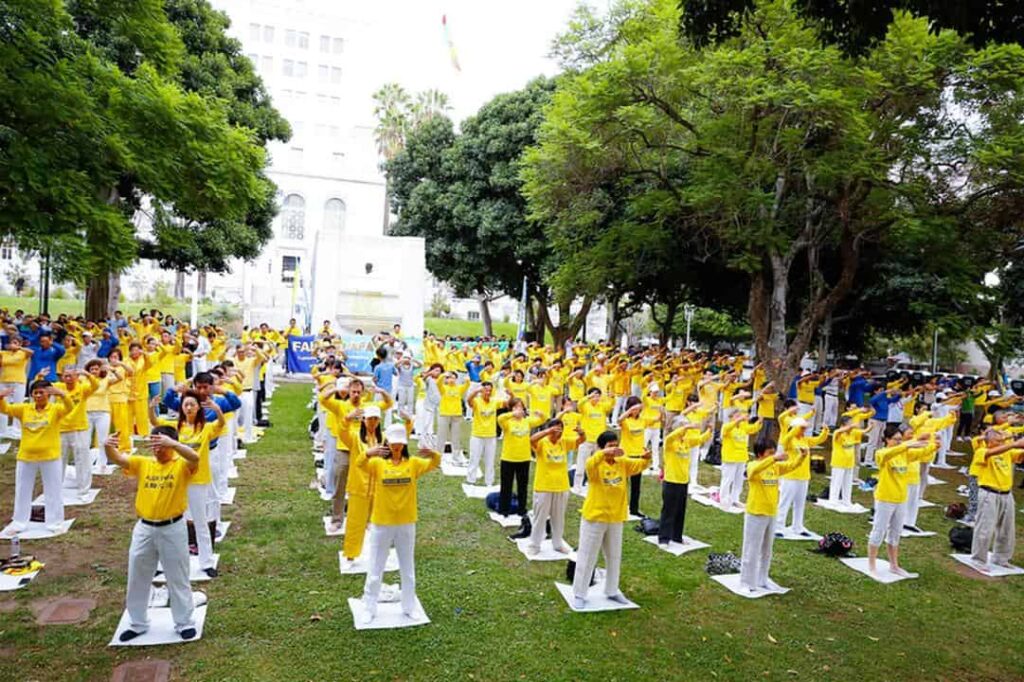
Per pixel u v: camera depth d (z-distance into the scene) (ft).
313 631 20.02
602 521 22.56
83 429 29.73
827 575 27.25
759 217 49.03
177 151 38.63
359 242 82.74
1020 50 38.42
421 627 20.61
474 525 30.30
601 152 50.31
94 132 32.78
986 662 21.08
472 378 56.54
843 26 22.62
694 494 37.83
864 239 51.11
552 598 23.26
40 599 20.94
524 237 82.89
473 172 85.30
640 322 139.95
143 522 18.69
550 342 146.10
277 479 34.91
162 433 18.56
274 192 85.92
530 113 83.20
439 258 92.07
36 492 30.58
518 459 31.09
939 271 49.73
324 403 28.17
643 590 24.43
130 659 18.04
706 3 23.39
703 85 44.75
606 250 56.39
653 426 35.12
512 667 18.80
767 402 46.39
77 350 47.26
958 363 111.86
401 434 20.84
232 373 34.71
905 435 31.48
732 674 19.26
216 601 21.49
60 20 32.86
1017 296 65.46
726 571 26.45
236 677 17.49
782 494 32.35
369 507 24.48
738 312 84.74
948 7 19.40
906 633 22.67
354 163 183.32
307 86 177.58
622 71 44.75
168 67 42.16
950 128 45.85
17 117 30.89
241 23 170.71
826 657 20.63
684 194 48.57
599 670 18.92
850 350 89.10
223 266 83.56
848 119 39.70
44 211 30.89
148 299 135.64
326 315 81.00
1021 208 47.16
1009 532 29.50
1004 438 29.96
